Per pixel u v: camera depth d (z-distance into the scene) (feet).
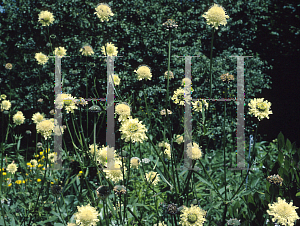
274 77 23.29
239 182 8.71
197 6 22.07
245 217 6.04
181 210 5.22
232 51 21.16
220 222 6.22
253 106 5.87
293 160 6.71
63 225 6.51
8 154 14.07
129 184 9.09
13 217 7.28
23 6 21.65
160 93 20.16
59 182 7.71
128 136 5.16
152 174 6.51
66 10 20.76
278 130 22.86
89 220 4.97
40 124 6.56
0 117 19.15
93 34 20.77
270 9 23.54
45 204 8.05
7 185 9.43
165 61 20.63
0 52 21.94
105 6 6.79
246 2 21.86
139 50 20.93
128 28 21.02
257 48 23.15
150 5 21.65
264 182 8.17
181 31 21.83
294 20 23.43
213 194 7.89
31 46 21.38
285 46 23.15
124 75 19.94
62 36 21.17
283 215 4.91
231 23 21.42
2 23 22.00
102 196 5.31
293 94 23.36
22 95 21.61
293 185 6.14
